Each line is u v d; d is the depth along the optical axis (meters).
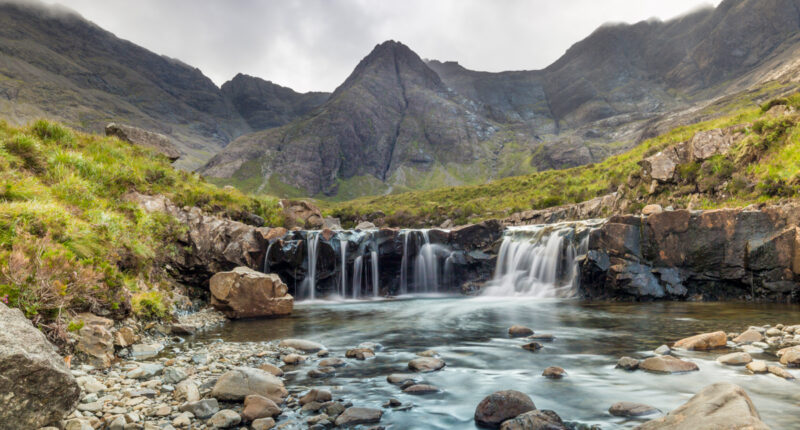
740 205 24.72
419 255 31.08
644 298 21.41
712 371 7.76
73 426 5.21
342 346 11.25
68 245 10.08
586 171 72.69
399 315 18.00
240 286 16.88
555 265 26.12
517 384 7.44
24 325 5.22
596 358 9.19
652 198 32.81
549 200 54.22
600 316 16.08
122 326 10.95
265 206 29.64
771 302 18.70
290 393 7.09
